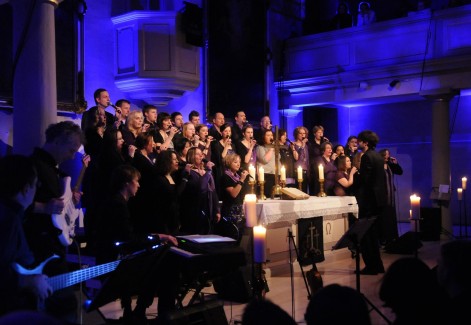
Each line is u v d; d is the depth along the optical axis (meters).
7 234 2.56
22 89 5.25
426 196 12.59
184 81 8.97
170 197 5.23
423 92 10.09
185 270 3.89
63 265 3.30
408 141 12.80
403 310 2.23
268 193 8.01
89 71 8.61
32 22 5.25
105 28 8.88
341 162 7.98
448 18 9.82
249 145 7.89
